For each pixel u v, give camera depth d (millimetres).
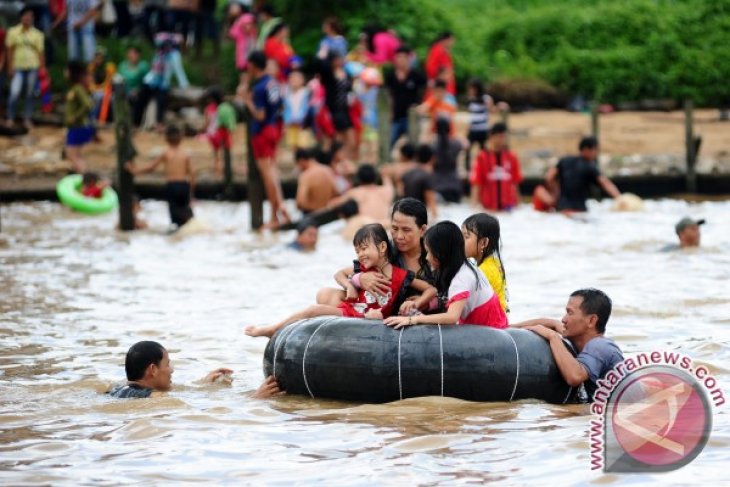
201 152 60406
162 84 63656
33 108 65250
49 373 23062
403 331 20188
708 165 55781
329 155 48000
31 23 61281
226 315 28766
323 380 20250
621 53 72812
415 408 19625
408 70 56812
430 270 21250
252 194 44969
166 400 20516
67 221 48250
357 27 69312
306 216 43000
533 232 42500
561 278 32688
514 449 17516
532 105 71688
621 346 23875
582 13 76375
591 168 47781
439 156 51750
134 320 28312
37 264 37188
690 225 36781
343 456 17344
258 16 62969
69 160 56344
